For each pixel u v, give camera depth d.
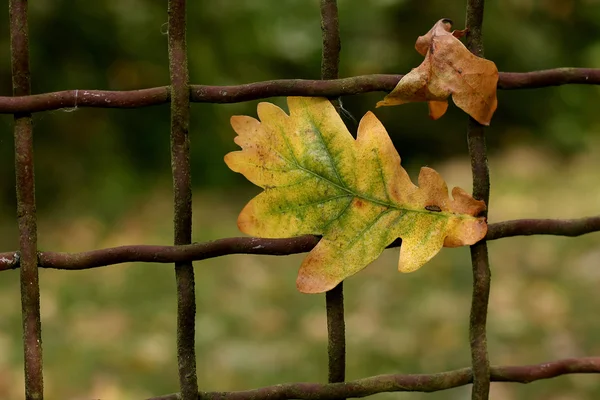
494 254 3.02
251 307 2.58
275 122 0.78
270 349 2.26
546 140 4.79
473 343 0.79
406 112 4.34
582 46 4.71
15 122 0.77
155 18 3.66
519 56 4.53
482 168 0.79
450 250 3.06
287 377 2.08
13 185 3.26
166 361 2.16
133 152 3.83
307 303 2.61
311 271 0.78
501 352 2.21
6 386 1.97
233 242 0.78
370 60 4.11
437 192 0.79
